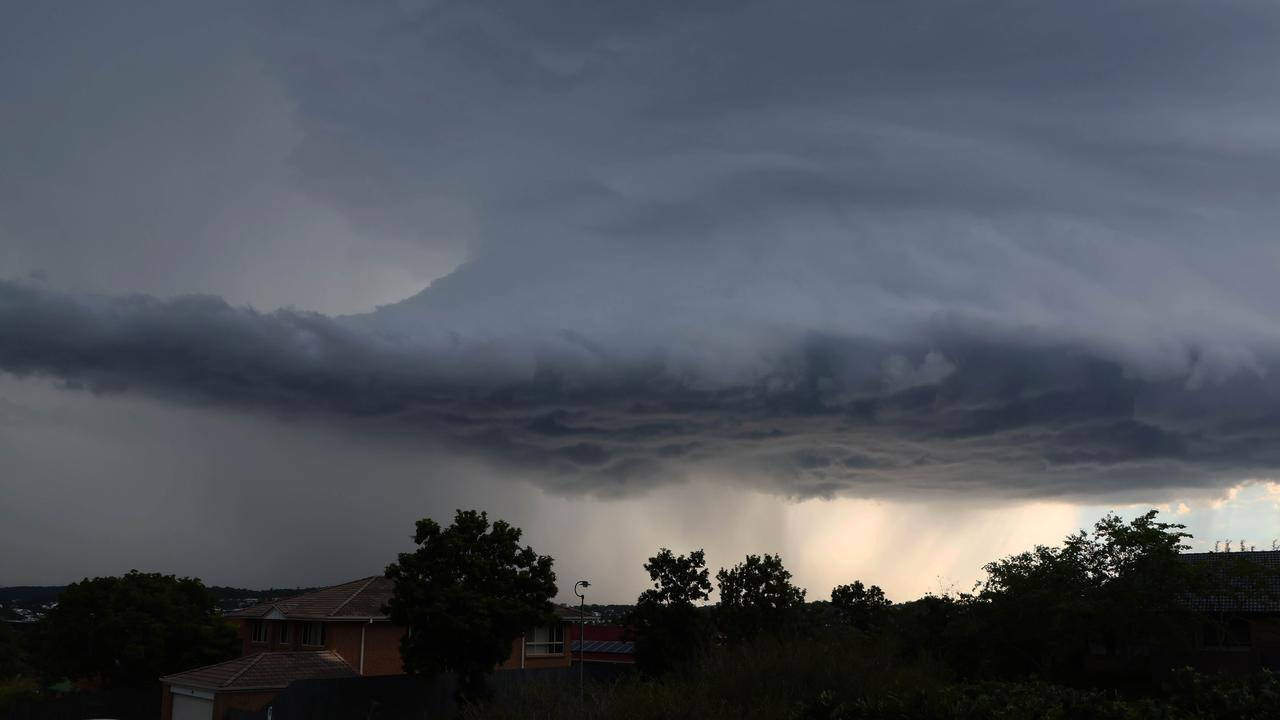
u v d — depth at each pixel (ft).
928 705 61.41
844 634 83.41
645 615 152.56
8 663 243.81
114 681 180.86
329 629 159.63
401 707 135.64
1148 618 118.21
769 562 174.50
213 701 136.77
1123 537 122.11
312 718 128.26
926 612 132.36
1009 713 56.54
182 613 185.06
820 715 65.98
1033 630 120.57
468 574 134.10
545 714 66.74
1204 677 60.39
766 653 76.95
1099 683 116.67
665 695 68.49
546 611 138.51
